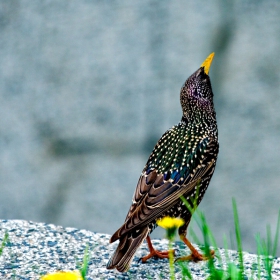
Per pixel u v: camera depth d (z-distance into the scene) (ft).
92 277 21.50
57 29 49.44
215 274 19.51
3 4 49.55
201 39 49.21
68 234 24.56
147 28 49.21
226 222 49.78
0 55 49.85
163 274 22.04
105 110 49.88
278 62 49.06
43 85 49.85
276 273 21.84
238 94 49.42
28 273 21.61
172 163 23.93
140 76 49.47
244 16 49.01
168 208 23.00
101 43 49.37
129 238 21.50
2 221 25.57
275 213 49.57
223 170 49.85
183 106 26.07
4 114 50.26
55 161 50.39
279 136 49.42
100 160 50.39
